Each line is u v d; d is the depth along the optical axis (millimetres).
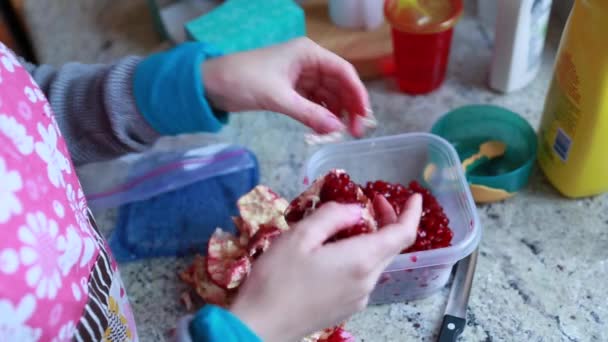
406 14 748
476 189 681
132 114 629
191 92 608
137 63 642
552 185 706
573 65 617
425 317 629
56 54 934
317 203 583
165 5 927
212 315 465
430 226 636
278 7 846
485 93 796
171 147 778
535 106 773
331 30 858
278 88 607
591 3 580
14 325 461
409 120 778
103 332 527
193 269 664
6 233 463
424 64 770
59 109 631
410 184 683
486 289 638
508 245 666
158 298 665
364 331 625
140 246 700
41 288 474
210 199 727
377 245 490
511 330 609
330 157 720
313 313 481
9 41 916
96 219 729
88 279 526
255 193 658
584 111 620
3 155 477
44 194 498
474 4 900
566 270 643
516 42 735
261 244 605
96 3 1008
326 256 480
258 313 471
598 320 608
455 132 757
